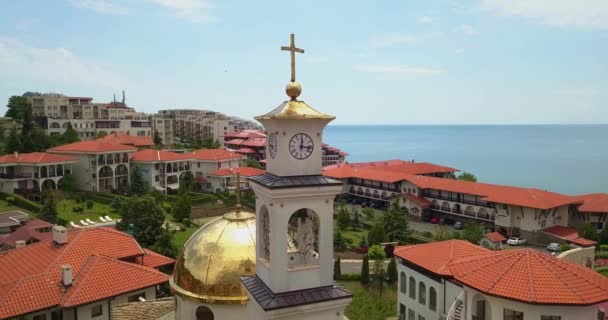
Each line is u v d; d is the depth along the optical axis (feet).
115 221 251.60
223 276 72.28
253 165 440.86
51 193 282.97
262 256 61.46
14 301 101.40
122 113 581.12
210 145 545.03
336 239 243.60
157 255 150.41
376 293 180.14
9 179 306.14
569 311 94.89
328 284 57.11
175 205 287.28
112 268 117.19
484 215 295.89
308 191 54.54
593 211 264.31
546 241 255.91
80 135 490.49
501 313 100.17
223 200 345.51
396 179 347.97
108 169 349.82
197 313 75.82
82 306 105.50
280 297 54.44
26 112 424.46
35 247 131.34
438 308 133.18
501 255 112.06
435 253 142.72
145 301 112.16
